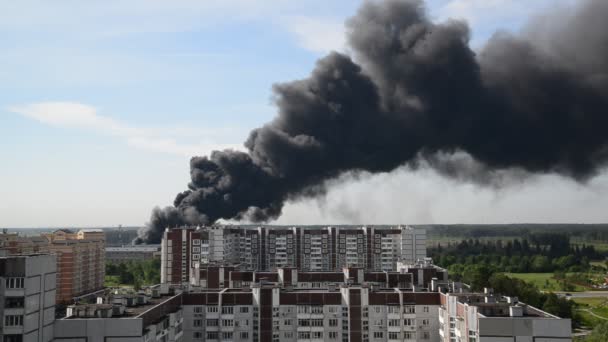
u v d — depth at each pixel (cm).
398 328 15525
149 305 13525
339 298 15725
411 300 15575
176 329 14638
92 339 11300
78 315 11819
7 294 10306
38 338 10731
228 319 15538
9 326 10275
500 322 11675
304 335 15600
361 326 15575
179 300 15275
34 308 10612
